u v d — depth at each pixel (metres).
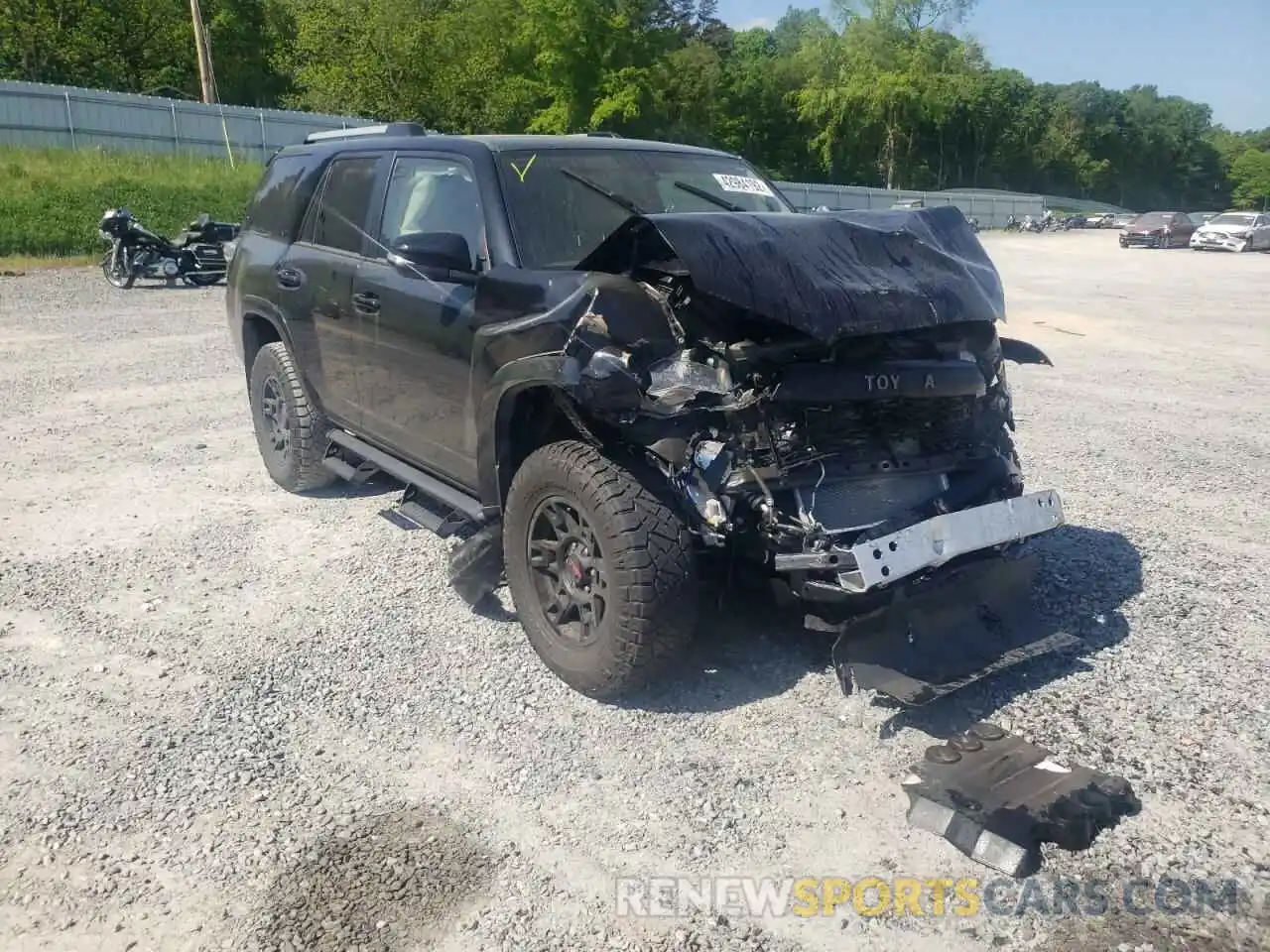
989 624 4.02
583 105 50.78
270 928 2.75
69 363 10.59
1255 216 38.69
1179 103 125.69
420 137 5.25
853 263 3.92
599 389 3.51
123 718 3.81
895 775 3.42
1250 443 7.82
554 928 2.75
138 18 50.09
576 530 3.85
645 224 3.74
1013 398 9.55
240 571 5.16
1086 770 3.35
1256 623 4.53
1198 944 2.67
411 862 3.01
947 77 72.56
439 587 4.96
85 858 3.04
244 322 6.57
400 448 5.12
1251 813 3.20
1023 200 62.06
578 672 3.84
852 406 3.77
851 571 3.42
